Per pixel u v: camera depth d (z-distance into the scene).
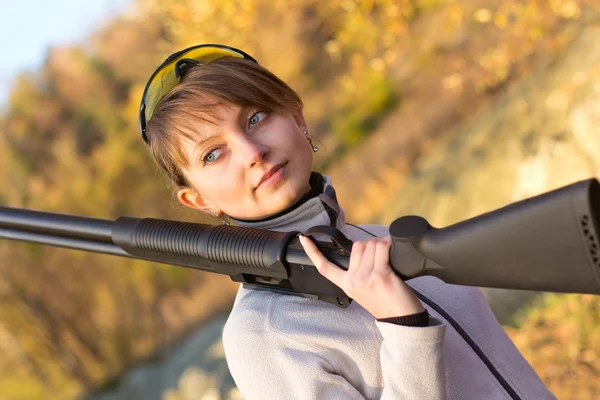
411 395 1.00
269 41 8.77
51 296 9.48
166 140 1.22
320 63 10.81
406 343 0.99
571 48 5.07
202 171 1.21
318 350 1.14
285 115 1.23
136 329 9.55
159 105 1.23
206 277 10.14
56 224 1.40
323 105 10.63
